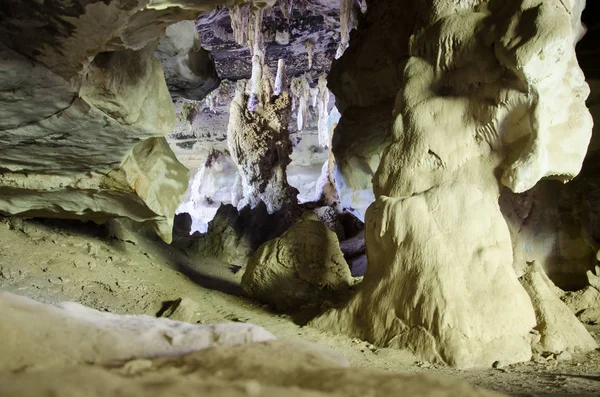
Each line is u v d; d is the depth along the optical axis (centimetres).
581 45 1097
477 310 571
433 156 677
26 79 496
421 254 614
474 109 658
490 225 619
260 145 1762
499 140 641
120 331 245
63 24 453
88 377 159
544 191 1002
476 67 659
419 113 697
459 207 620
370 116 1109
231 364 213
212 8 475
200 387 161
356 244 1605
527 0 598
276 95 1788
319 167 3081
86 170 678
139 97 598
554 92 598
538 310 620
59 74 507
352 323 664
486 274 590
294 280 866
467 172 657
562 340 593
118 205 761
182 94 1025
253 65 1744
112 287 823
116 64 553
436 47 705
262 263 880
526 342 573
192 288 932
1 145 595
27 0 429
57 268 823
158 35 512
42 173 680
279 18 1677
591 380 454
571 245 984
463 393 190
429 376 205
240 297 935
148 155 732
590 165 1030
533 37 564
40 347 204
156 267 993
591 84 1037
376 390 187
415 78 729
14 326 208
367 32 1109
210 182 2969
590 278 846
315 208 1961
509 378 475
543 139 595
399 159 700
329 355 251
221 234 1398
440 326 567
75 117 557
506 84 617
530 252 1002
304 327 706
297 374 204
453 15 700
